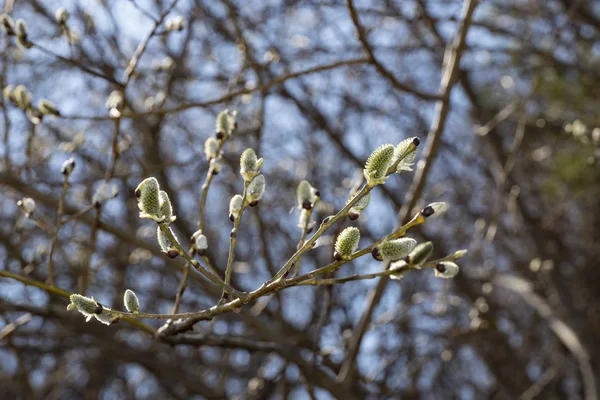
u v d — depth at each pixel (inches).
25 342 246.4
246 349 140.9
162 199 71.1
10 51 205.3
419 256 72.6
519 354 340.2
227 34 230.8
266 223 276.7
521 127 199.0
